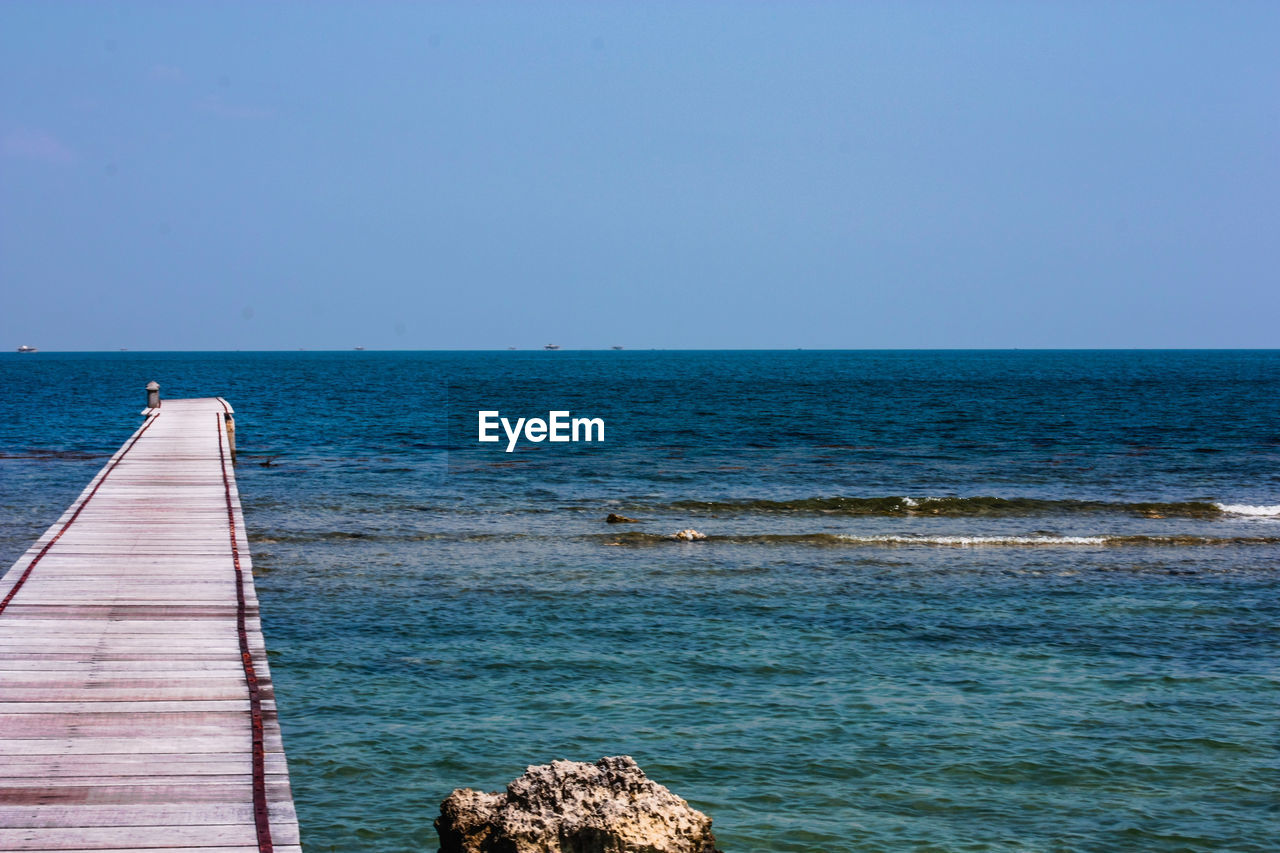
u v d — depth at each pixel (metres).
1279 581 19.38
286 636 15.06
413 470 37.31
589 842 6.86
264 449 44.88
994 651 14.61
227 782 6.53
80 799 6.24
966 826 9.21
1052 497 30.98
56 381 110.88
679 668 13.70
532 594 17.91
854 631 15.63
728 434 52.44
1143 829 9.16
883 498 28.70
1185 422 58.25
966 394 87.44
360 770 10.24
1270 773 10.35
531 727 11.49
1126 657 14.35
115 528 15.34
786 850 8.74
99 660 8.96
